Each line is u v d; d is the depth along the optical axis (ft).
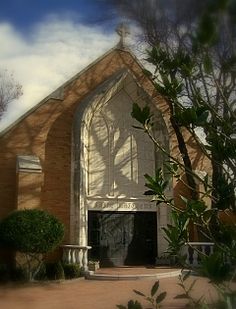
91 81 72.43
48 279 55.36
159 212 72.74
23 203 59.98
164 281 53.98
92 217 68.44
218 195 10.02
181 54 10.68
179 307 34.09
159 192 11.41
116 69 74.49
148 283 52.65
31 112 66.85
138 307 10.19
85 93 71.51
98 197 68.95
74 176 66.44
